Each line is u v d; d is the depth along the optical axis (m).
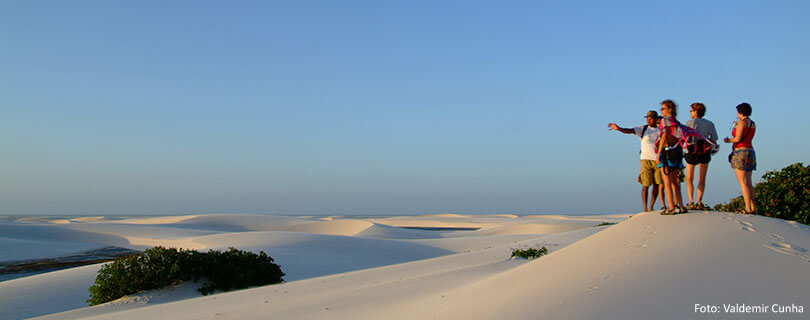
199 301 10.43
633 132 7.62
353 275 13.79
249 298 10.06
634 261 4.67
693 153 6.36
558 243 22.80
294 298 9.18
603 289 4.14
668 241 5.03
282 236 37.09
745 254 4.36
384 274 13.27
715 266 4.18
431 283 9.23
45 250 45.19
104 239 58.31
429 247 37.38
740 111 6.70
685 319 3.40
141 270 14.51
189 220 98.06
